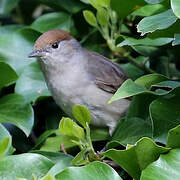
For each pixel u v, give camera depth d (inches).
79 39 377.4
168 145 218.5
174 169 207.8
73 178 207.0
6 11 399.5
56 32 332.8
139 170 226.4
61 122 233.9
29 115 294.0
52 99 346.3
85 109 242.2
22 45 344.2
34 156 229.5
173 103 244.2
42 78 334.6
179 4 213.5
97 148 319.0
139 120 263.4
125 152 220.4
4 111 298.7
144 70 341.4
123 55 346.6
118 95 238.7
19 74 335.3
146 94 266.1
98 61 341.4
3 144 190.7
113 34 336.2
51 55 323.9
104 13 323.9
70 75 325.1
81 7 361.1
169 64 357.1
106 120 331.9
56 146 287.9
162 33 250.7
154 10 305.6
